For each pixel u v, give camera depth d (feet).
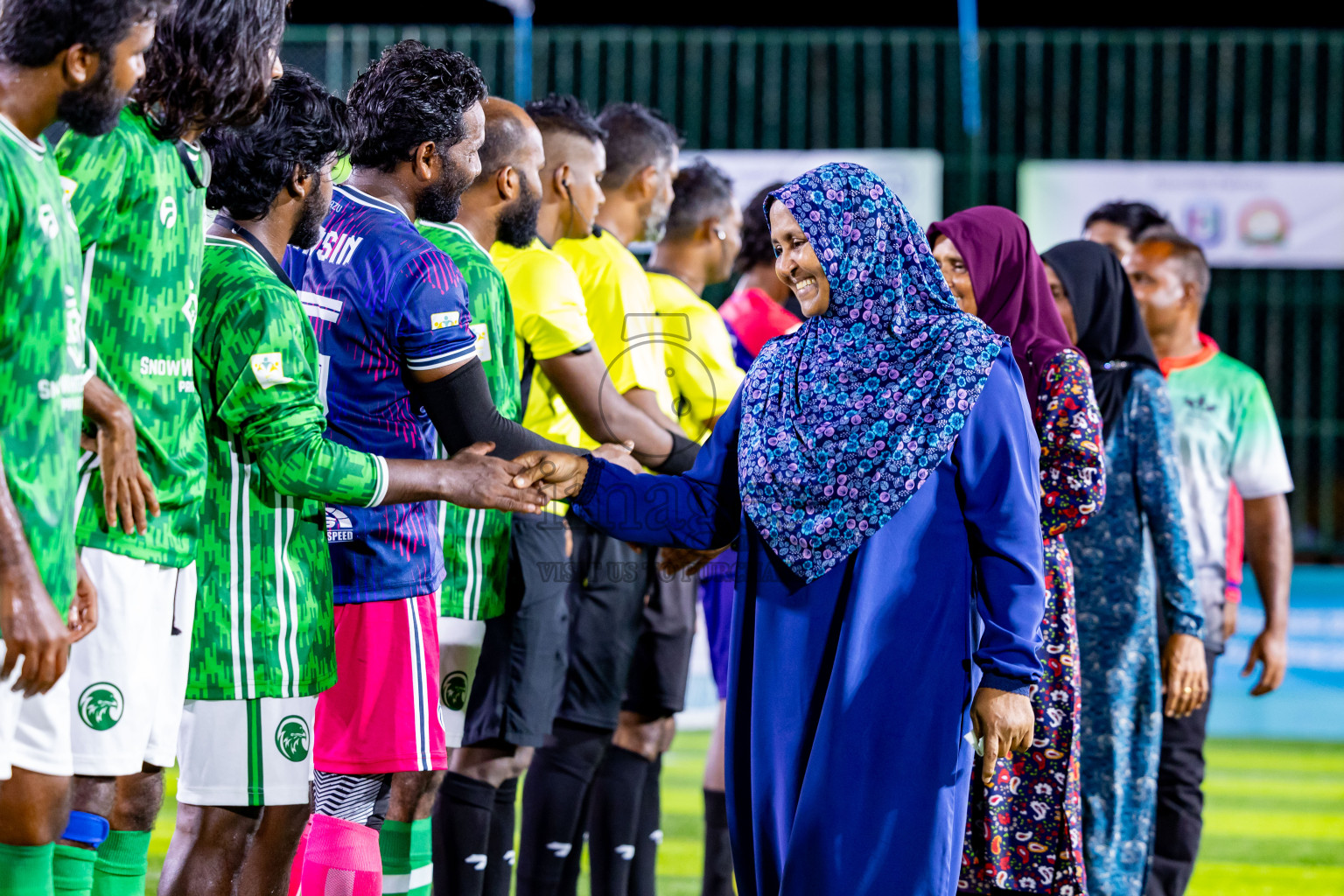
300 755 18.95
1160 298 31.58
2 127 14.65
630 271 27.94
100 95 15.20
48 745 15.96
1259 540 32.30
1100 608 25.38
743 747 19.36
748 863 19.27
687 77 76.59
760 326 33.94
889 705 17.95
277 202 18.92
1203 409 31.22
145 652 17.10
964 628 18.29
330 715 20.52
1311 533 79.36
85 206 16.14
